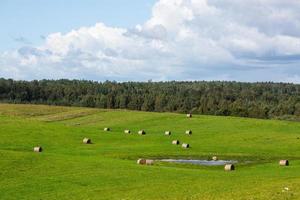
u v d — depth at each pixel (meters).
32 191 41.12
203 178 48.09
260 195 38.56
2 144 72.88
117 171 49.84
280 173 54.19
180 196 38.81
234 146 82.00
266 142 87.25
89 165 52.22
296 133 101.25
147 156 68.38
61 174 47.47
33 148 71.50
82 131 91.25
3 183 43.56
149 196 39.03
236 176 50.38
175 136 93.88
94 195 39.72
